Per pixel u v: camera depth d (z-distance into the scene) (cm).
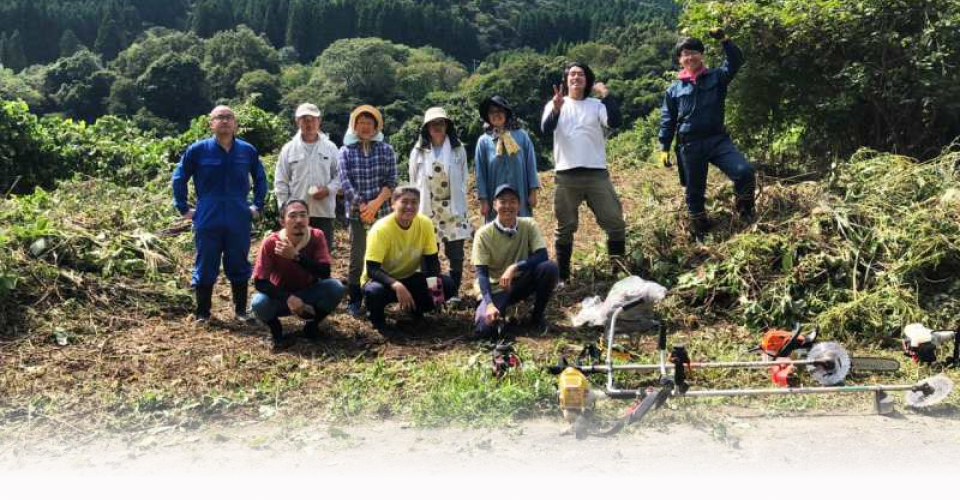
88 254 709
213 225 641
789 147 1052
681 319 650
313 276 606
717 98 732
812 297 637
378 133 685
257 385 534
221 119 639
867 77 888
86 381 538
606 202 705
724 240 730
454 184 690
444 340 620
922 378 532
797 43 928
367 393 516
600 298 652
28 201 872
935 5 877
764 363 517
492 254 629
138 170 1186
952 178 725
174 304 685
